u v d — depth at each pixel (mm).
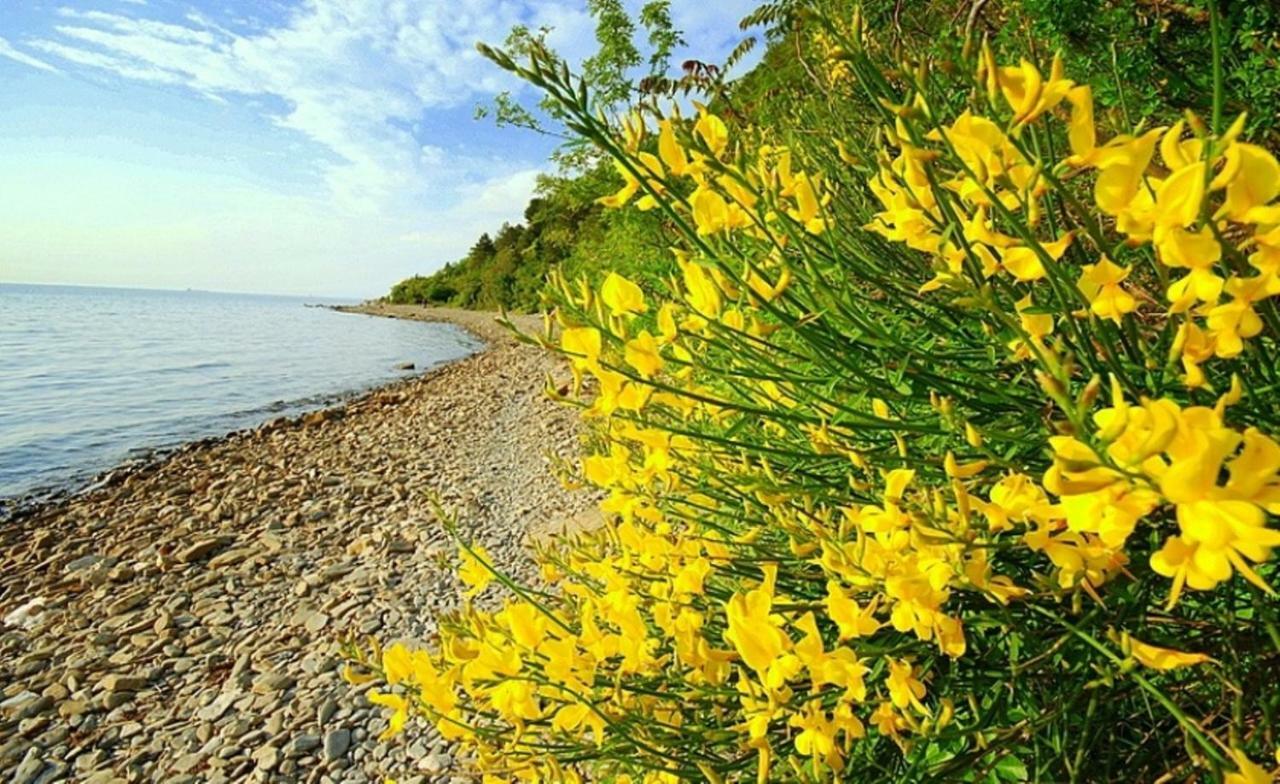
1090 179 1194
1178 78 1377
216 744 3350
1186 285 556
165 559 5758
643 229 3824
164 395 16281
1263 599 868
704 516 1586
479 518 5969
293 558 5660
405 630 4250
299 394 16812
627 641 1116
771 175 1025
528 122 5980
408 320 50969
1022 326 802
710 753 1222
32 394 16031
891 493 827
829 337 1059
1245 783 657
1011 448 1003
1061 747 952
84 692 3906
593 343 953
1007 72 626
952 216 768
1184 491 452
